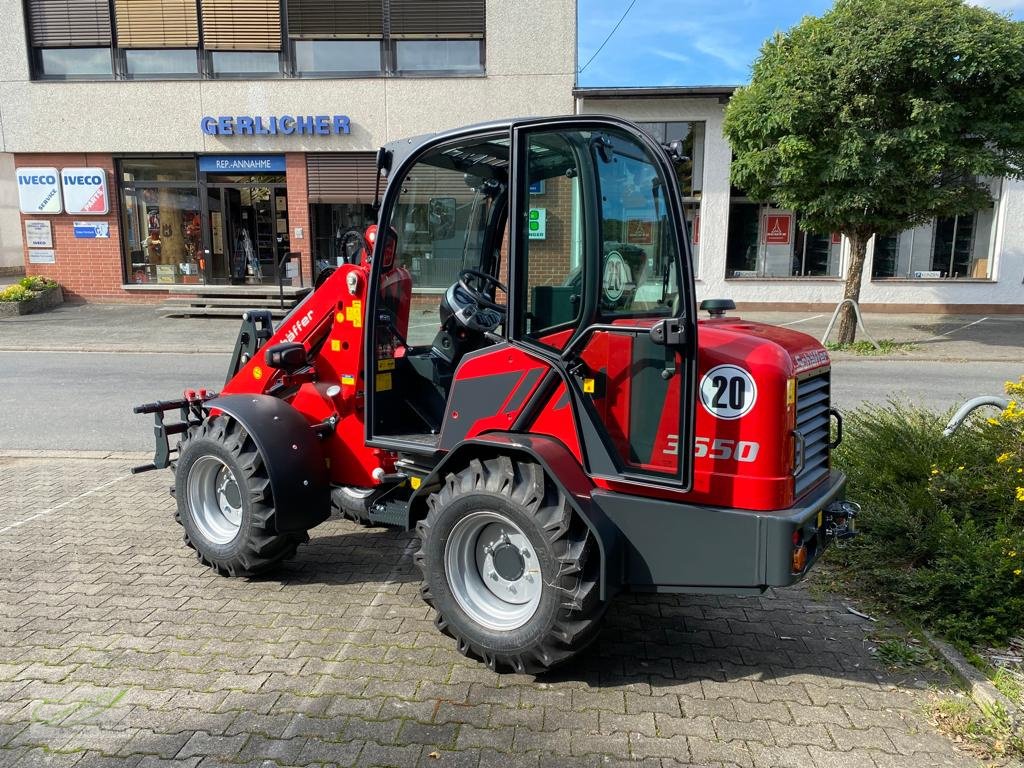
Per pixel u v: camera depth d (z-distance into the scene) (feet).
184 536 16.22
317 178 61.26
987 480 14.69
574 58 57.98
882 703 10.42
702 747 9.41
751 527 9.79
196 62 60.54
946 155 38.27
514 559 11.08
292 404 15.53
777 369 9.80
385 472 14.35
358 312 14.10
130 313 59.26
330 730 9.67
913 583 12.76
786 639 12.27
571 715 10.06
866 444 16.85
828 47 39.09
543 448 10.56
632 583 10.57
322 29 59.47
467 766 9.00
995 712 9.78
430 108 59.47
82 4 60.18
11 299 58.23
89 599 13.50
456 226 14.15
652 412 10.33
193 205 63.05
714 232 60.49
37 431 26.71
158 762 9.06
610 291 10.61
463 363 11.88
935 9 37.50
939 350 44.83
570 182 10.77
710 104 58.13
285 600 13.51
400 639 12.08
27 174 61.93
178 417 28.68
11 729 9.71
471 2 58.03
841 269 62.69
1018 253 60.54
